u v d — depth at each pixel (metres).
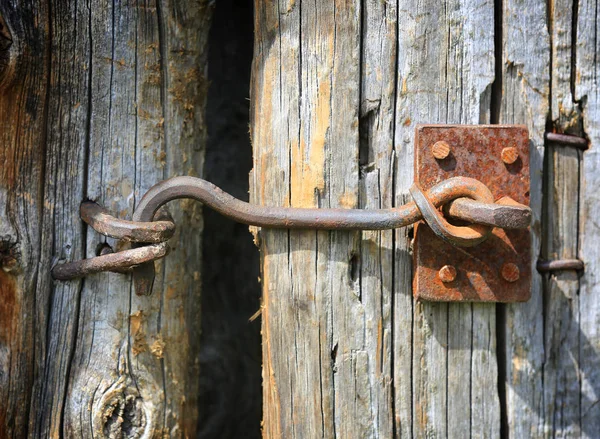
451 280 0.55
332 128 0.56
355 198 0.56
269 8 0.57
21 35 0.56
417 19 0.56
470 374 0.57
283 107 0.57
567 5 0.57
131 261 0.54
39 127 0.57
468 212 0.52
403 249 0.56
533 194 0.57
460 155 0.55
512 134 0.55
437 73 0.56
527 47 0.56
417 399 0.57
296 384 0.57
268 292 0.57
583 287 0.57
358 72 0.56
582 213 0.57
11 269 0.57
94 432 0.57
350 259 0.56
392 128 0.56
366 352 0.56
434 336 0.56
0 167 0.57
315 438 0.57
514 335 0.57
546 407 0.57
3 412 0.57
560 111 0.57
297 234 0.56
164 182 0.55
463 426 0.57
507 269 0.55
